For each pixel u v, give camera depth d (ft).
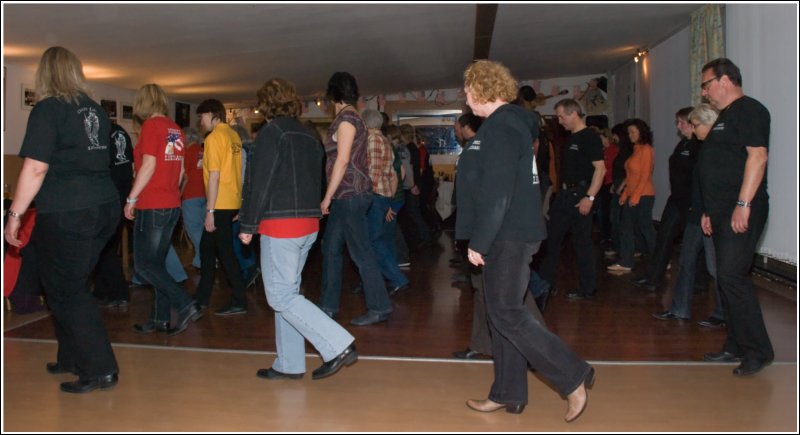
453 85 39.65
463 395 9.89
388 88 38.70
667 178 27.68
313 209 10.19
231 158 14.44
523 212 8.45
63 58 9.37
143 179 12.23
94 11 16.57
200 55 23.18
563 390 8.61
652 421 8.90
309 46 23.41
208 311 15.29
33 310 14.87
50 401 9.68
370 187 14.06
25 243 14.61
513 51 29.25
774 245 17.99
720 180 10.41
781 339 12.70
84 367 10.05
